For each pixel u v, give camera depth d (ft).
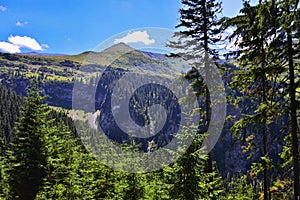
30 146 78.02
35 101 81.05
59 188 66.69
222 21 53.78
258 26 38.93
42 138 80.02
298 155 37.32
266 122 43.42
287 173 40.63
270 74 39.11
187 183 35.58
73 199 63.46
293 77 37.37
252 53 48.75
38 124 80.48
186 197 35.45
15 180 77.66
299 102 37.01
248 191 121.29
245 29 47.57
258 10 37.81
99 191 55.31
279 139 41.11
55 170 75.31
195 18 54.75
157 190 48.06
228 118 46.70
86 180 62.08
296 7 33.60
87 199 60.49
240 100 49.90
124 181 48.55
